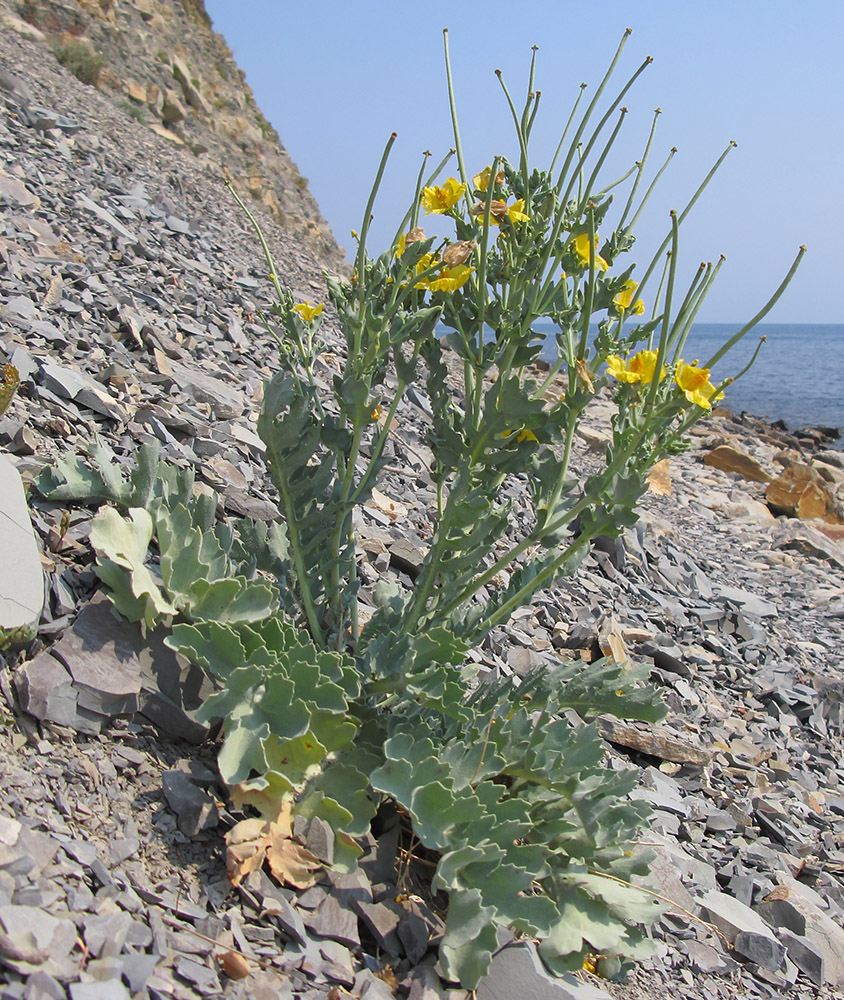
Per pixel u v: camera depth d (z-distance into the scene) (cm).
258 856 190
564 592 509
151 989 151
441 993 190
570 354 225
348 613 265
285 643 225
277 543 270
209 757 218
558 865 224
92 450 252
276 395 234
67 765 192
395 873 216
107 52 1766
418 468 585
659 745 376
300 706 205
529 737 227
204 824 196
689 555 787
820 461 1931
